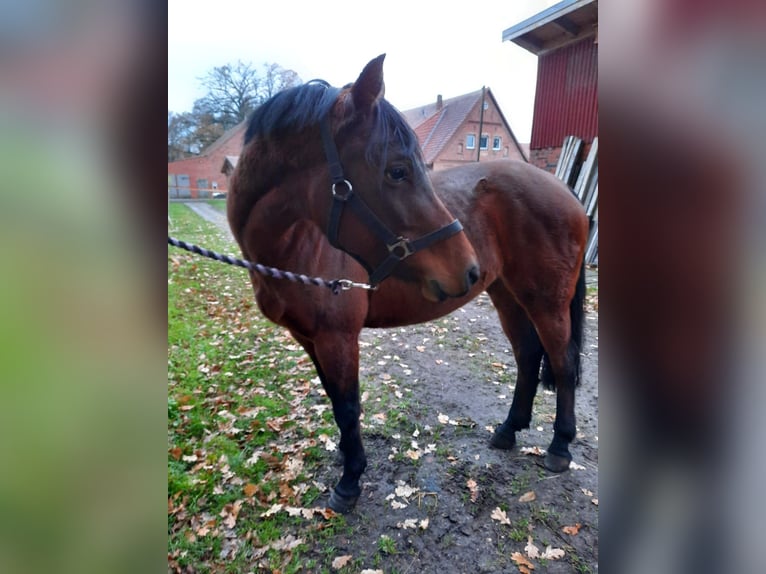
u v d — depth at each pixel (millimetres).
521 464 2209
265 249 1592
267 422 2539
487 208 2072
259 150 1480
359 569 1646
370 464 2209
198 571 1632
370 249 1423
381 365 3350
